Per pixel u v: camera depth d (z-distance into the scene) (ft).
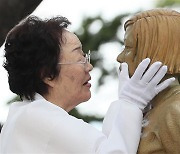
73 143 16.46
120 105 16.51
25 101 17.56
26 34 17.30
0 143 17.33
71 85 17.42
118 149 16.07
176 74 16.65
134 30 16.57
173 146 15.83
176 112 15.87
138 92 16.44
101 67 29.37
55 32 17.34
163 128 15.94
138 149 16.30
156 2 34.58
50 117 16.76
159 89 16.31
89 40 29.55
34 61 17.25
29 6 20.03
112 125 16.60
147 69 16.52
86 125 16.79
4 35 19.99
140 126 16.39
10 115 17.44
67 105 17.61
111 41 29.53
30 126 16.76
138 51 16.53
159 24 16.42
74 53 17.42
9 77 17.48
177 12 16.71
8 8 19.88
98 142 16.44
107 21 30.12
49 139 16.60
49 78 17.31
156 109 16.40
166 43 16.35
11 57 17.40
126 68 16.66
